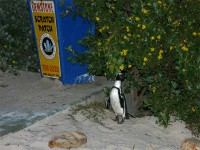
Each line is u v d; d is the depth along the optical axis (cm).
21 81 833
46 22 779
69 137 632
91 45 762
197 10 720
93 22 777
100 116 723
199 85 671
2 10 920
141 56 698
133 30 701
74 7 766
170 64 720
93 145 637
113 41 707
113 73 723
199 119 702
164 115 696
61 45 773
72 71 793
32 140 636
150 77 720
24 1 925
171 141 680
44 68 807
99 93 770
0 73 870
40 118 685
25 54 905
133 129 698
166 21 715
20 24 912
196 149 629
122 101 698
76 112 716
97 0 747
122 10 762
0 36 885
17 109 714
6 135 642
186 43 701
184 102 702
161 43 700
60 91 776
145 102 713
